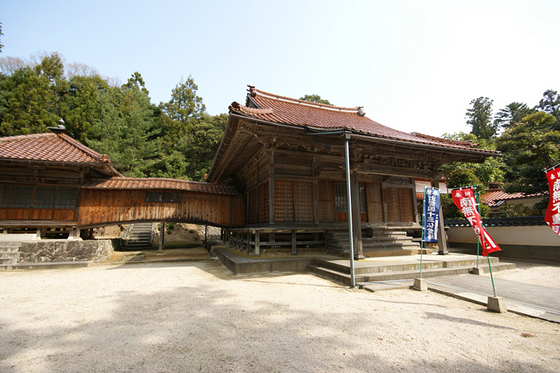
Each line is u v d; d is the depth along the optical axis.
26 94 27.77
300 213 10.20
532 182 14.55
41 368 2.78
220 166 13.06
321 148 10.48
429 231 6.44
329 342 3.37
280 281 7.05
